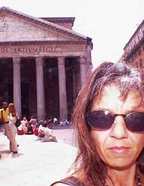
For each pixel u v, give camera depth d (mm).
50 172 15898
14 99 74250
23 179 14438
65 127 68438
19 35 75062
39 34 75188
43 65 79562
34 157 21406
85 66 74812
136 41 79250
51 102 84938
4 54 74875
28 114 84875
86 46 75000
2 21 75125
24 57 75000
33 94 85000
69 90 85562
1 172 16328
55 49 75125
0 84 84125
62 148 26688
